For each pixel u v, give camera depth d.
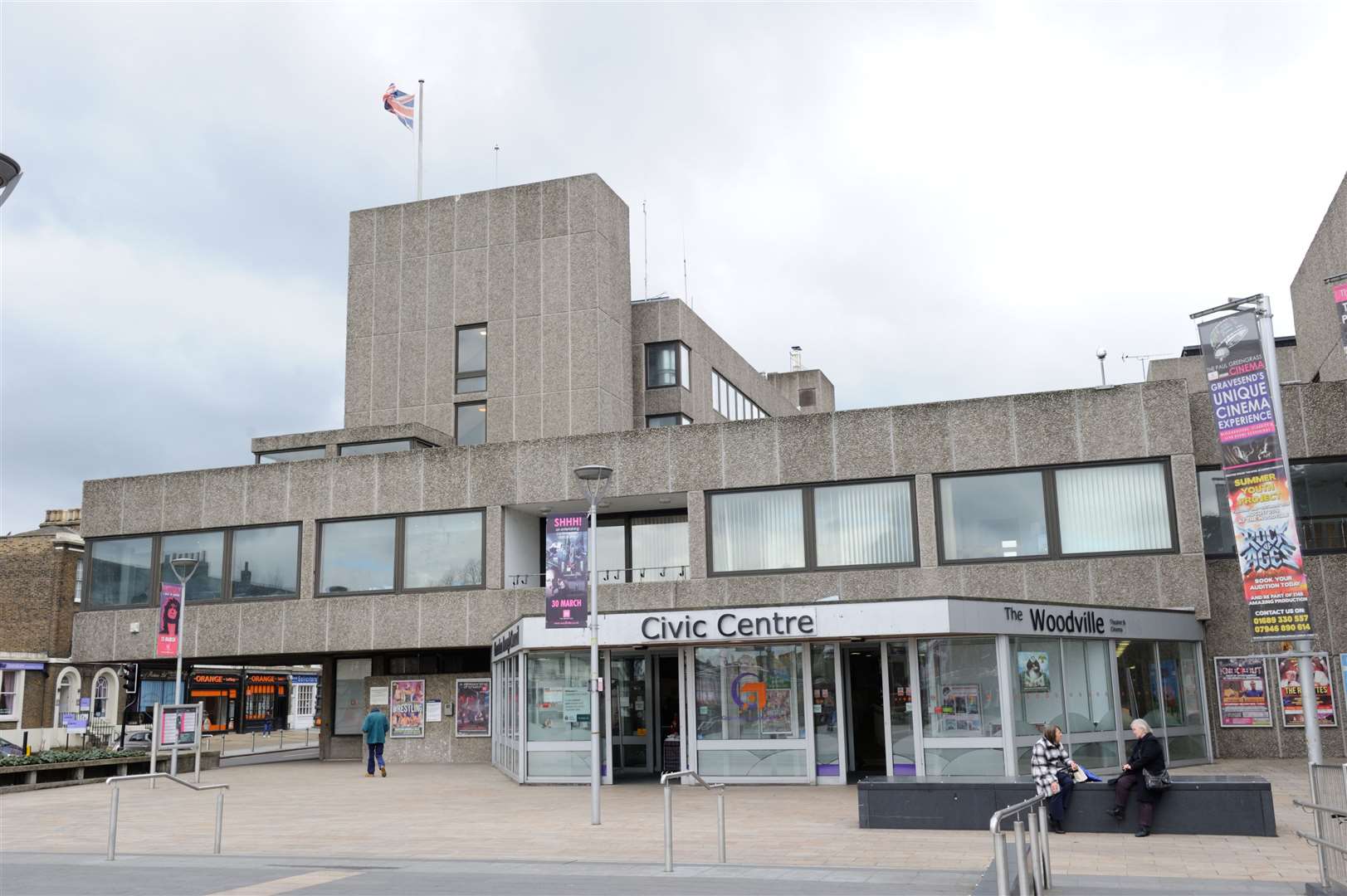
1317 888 10.21
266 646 30.80
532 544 31.30
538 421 35.66
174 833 16.75
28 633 42.09
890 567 25.58
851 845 13.80
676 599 27.02
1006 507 25.06
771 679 21.28
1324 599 23.20
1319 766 10.39
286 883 11.75
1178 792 14.50
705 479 27.41
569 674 22.77
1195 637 23.36
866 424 26.23
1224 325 17.30
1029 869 10.37
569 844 14.51
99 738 37.91
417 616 29.56
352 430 34.44
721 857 12.71
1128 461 24.39
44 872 12.92
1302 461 23.84
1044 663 20.05
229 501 31.92
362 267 38.38
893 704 19.97
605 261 36.75
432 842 15.02
